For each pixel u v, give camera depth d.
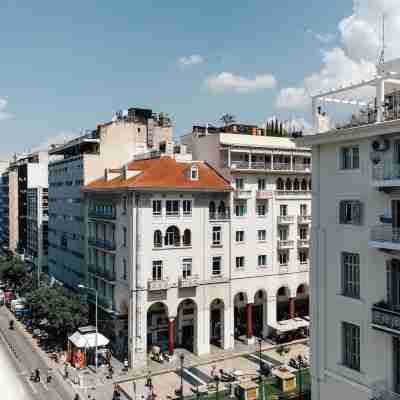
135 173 61.84
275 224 67.81
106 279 63.94
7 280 98.75
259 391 48.84
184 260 60.25
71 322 60.88
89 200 72.88
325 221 28.95
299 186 70.94
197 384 52.22
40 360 60.00
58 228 93.19
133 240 57.22
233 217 64.12
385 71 30.08
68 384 52.31
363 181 26.38
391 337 24.55
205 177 63.44
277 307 72.06
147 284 57.41
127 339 61.75
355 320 26.73
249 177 65.75
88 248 72.81
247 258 65.31
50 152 99.19
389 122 23.89
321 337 29.08
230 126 74.31
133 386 51.75
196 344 61.34
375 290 25.53
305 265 70.56
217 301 64.88
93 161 75.69
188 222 60.41
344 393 27.41
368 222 26.03
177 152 71.88
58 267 93.56
